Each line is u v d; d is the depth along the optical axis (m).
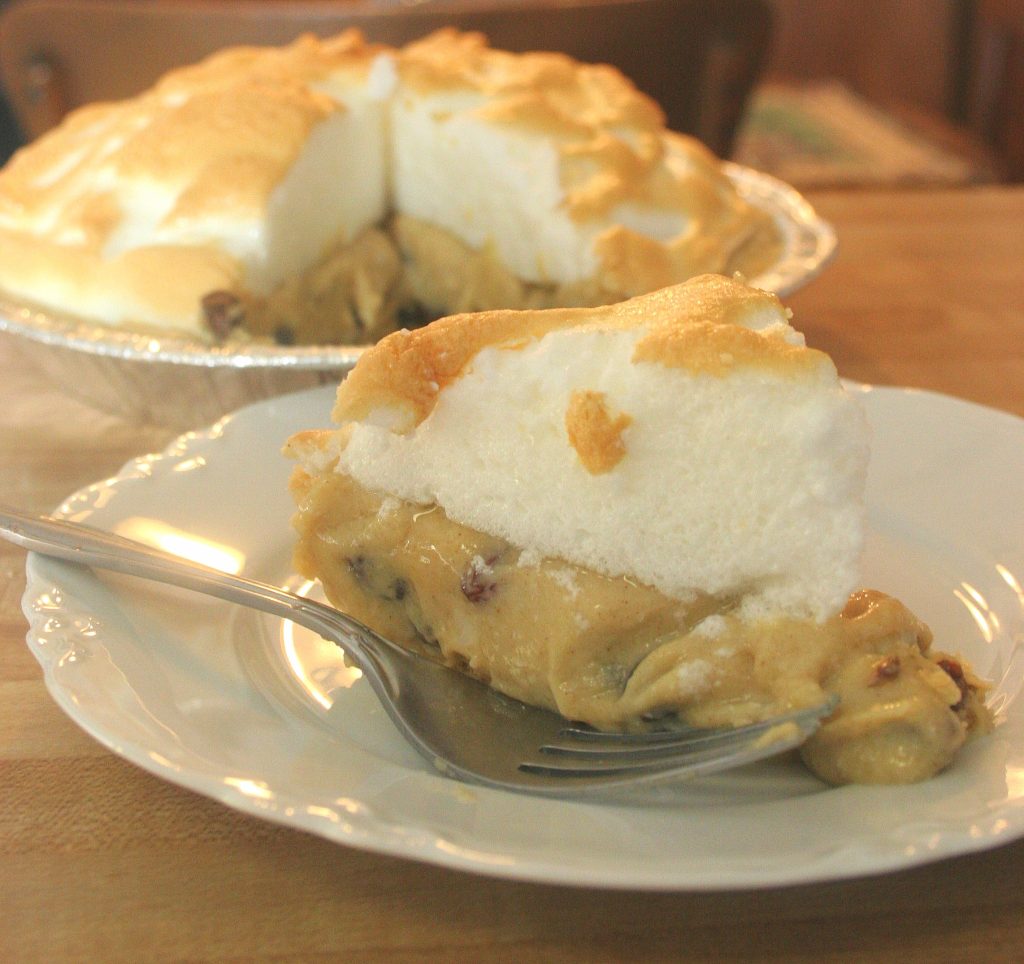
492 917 0.20
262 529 0.29
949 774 0.21
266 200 0.39
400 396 0.24
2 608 0.28
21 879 0.21
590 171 0.42
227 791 0.20
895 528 0.29
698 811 0.21
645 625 0.23
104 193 0.41
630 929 0.20
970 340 0.42
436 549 0.25
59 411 0.38
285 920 0.20
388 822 0.19
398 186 0.46
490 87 0.45
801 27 1.60
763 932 0.20
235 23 0.61
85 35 0.63
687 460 0.23
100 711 0.22
